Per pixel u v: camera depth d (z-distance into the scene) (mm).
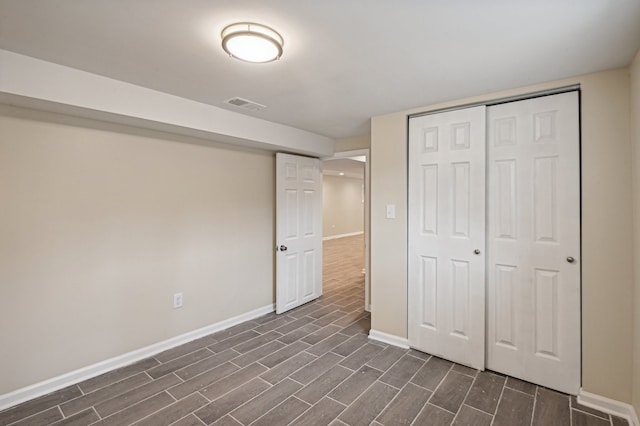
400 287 2918
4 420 1938
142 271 2711
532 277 2301
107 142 2479
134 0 1301
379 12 1382
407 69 1990
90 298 2418
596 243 2049
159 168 2807
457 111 2586
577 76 2088
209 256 3219
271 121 3264
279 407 2064
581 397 2094
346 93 2422
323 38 1608
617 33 1555
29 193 2137
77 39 1635
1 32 1566
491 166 2467
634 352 1914
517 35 1580
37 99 1885
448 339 2656
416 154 2805
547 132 2232
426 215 2758
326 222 11172
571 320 2154
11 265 2076
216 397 2168
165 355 2770
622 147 1962
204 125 2688
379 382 2348
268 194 3857
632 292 1943
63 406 2070
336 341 3053
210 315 3236
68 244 2307
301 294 4133
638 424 1811
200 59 1859
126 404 2094
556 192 2203
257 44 1548
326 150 4043
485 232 2479
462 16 1414
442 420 1942
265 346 2949
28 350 2145
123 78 2145
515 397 2160
